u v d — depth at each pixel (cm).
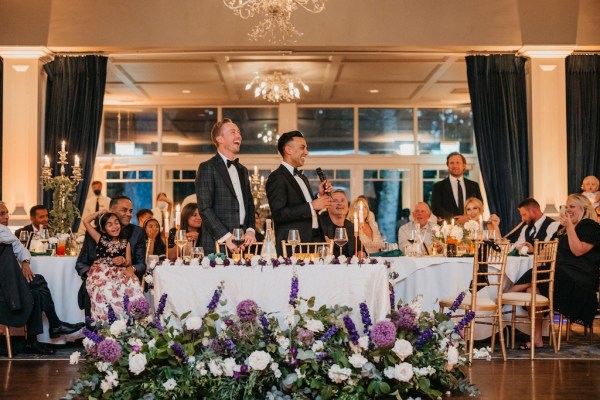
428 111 1209
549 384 441
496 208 909
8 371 493
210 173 454
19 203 880
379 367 377
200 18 859
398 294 595
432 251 657
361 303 377
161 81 1049
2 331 582
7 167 880
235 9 857
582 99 927
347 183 1202
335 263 404
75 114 903
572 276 580
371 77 1033
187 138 1203
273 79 1021
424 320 402
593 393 414
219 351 369
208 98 1161
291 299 375
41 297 579
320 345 364
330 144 1203
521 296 550
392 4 864
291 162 485
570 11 870
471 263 590
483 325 601
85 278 568
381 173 1203
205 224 446
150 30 862
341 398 358
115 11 860
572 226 585
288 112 1198
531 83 905
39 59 886
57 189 741
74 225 897
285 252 454
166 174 1197
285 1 786
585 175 923
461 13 869
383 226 1196
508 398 401
